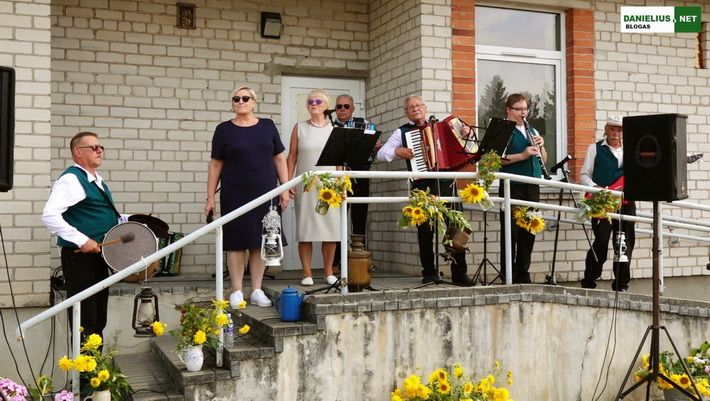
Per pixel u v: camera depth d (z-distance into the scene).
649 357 5.50
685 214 7.81
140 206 7.16
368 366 4.99
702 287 7.86
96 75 7.02
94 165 5.00
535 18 7.51
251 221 5.45
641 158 5.27
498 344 5.38
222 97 7.41
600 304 5.65
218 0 7.41
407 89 7.02
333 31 7.76
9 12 5.56
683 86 7.85
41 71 5.63
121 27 7.10
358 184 6.86
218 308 4.62
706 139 7.86
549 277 6.29
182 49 7.29
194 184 7.32
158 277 6.88
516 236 6.14
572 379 5.59
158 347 5.46
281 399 4.73
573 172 7.39
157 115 7.21
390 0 7.34
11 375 5.48
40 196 5.61
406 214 5.23
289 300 4.95
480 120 7.25
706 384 5.42
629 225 6.60
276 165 5.75
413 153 5.75
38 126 5.61
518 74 7.43
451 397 4.99
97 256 4.97
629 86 7.64
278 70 7.58
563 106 7.53
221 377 4.55
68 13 6.94
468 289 5.31
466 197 5.36
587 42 7.47
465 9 6.94
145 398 4.48
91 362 4.38
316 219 5.88
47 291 5.61
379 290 5.19
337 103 6.59
